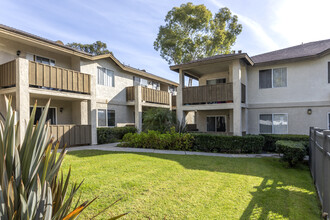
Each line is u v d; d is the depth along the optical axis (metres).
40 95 9.90
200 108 12.27
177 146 10.55
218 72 14.48
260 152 9.88
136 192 4.43
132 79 17.53
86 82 11.54
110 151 9.53
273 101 12.05
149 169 6.29
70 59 12.96
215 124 14.56
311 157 6.74
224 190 4.70
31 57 10.89
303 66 11.27
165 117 12.91
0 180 1.61
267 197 4.41
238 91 11.02
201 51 27.48
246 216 3.56
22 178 1.73
